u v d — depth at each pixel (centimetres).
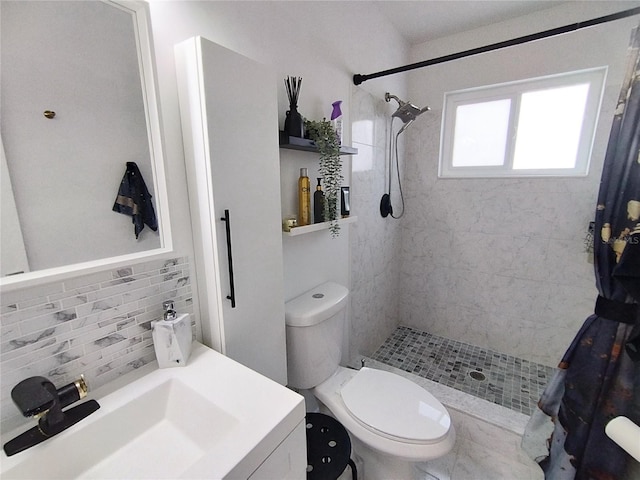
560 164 194
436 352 225
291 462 74
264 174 101
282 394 77
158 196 86
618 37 163
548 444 131
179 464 70
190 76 82
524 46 185
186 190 92
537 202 196
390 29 194
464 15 184
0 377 63
